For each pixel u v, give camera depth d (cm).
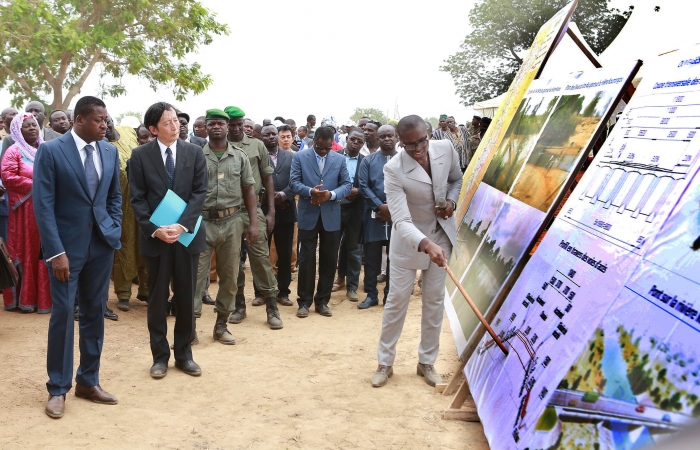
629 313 236
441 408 429
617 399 219
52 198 397
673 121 271
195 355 549
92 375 432
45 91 2298
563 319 290
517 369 322
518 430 284
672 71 296
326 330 643
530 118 527
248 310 735
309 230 691
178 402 437
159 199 470
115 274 693
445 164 464
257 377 492
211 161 569
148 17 2247
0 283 566
